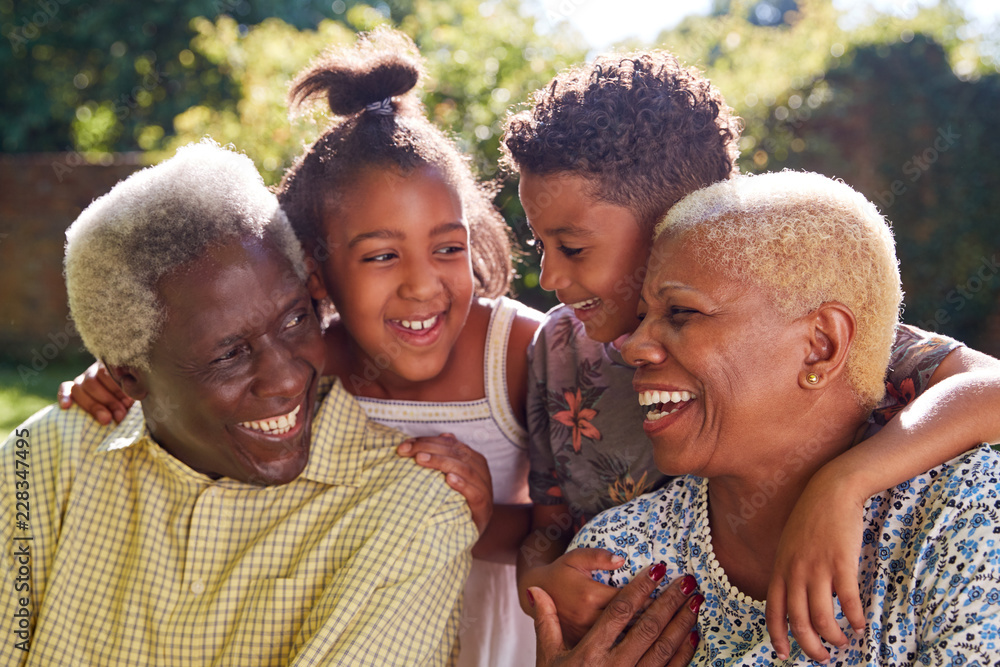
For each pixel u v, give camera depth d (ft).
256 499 6.61
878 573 4.92
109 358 6.41
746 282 5.07
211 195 6.09
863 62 24.12
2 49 42.86
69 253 6.37
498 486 8.46
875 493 4.88
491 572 8.36
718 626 5.67
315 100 7.91
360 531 6.34
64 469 6.89
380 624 6.03
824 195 5.18
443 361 7.61
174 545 6.59
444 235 7.23
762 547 5.57
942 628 4.63
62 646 6.63
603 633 5.65
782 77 23.26
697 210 5.37
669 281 5.28
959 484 4.82
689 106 6.93
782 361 5.11
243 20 43.27
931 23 24.49
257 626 6.25
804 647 4.79
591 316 7.12
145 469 6.77
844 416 5.29
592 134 6.67
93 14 42.09
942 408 5.12
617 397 7.27
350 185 7.15
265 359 6.13
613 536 6.12
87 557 6.73
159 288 5.98
